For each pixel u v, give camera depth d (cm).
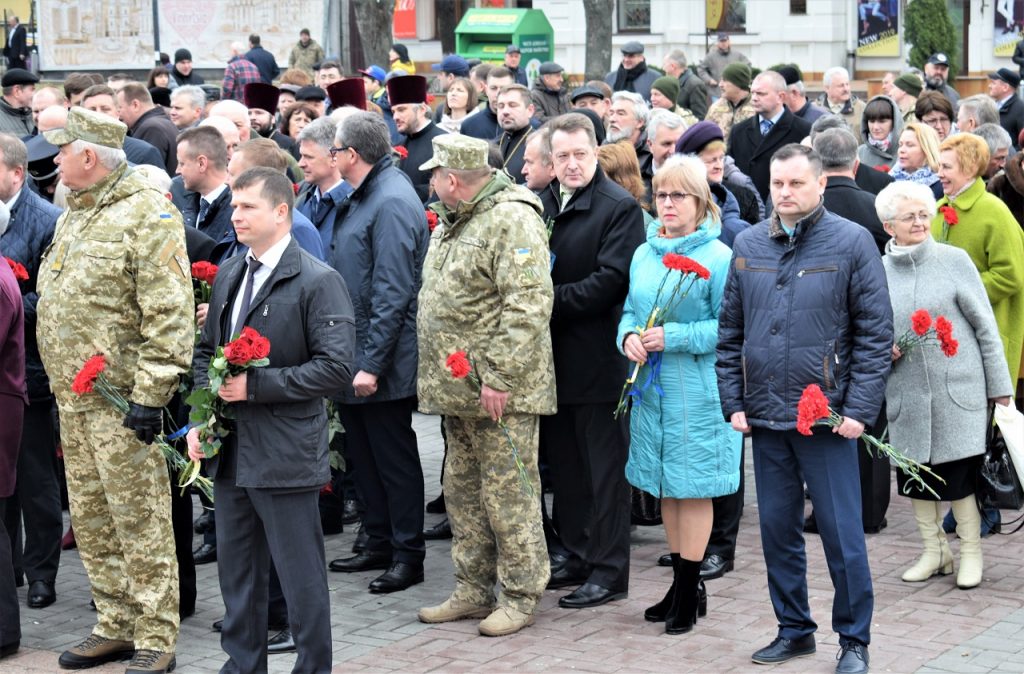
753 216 898
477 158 682
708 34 3209
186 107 1258
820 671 637
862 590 626
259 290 607
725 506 784
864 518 858
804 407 591
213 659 685
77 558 868
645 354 682
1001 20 3178
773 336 626
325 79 1709
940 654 653
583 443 742
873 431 835
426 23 3578
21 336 692
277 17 2759
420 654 677
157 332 635
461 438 720
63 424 666
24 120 1469
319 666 611
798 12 3275
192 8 2791
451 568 822
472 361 687
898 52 3244
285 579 604
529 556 704
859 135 1598
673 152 884
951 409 747
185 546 739
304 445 597
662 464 680
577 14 3394
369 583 792
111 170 651
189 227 757
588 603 738
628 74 1873
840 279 616
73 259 651
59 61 2859
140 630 663
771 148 1214
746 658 659
